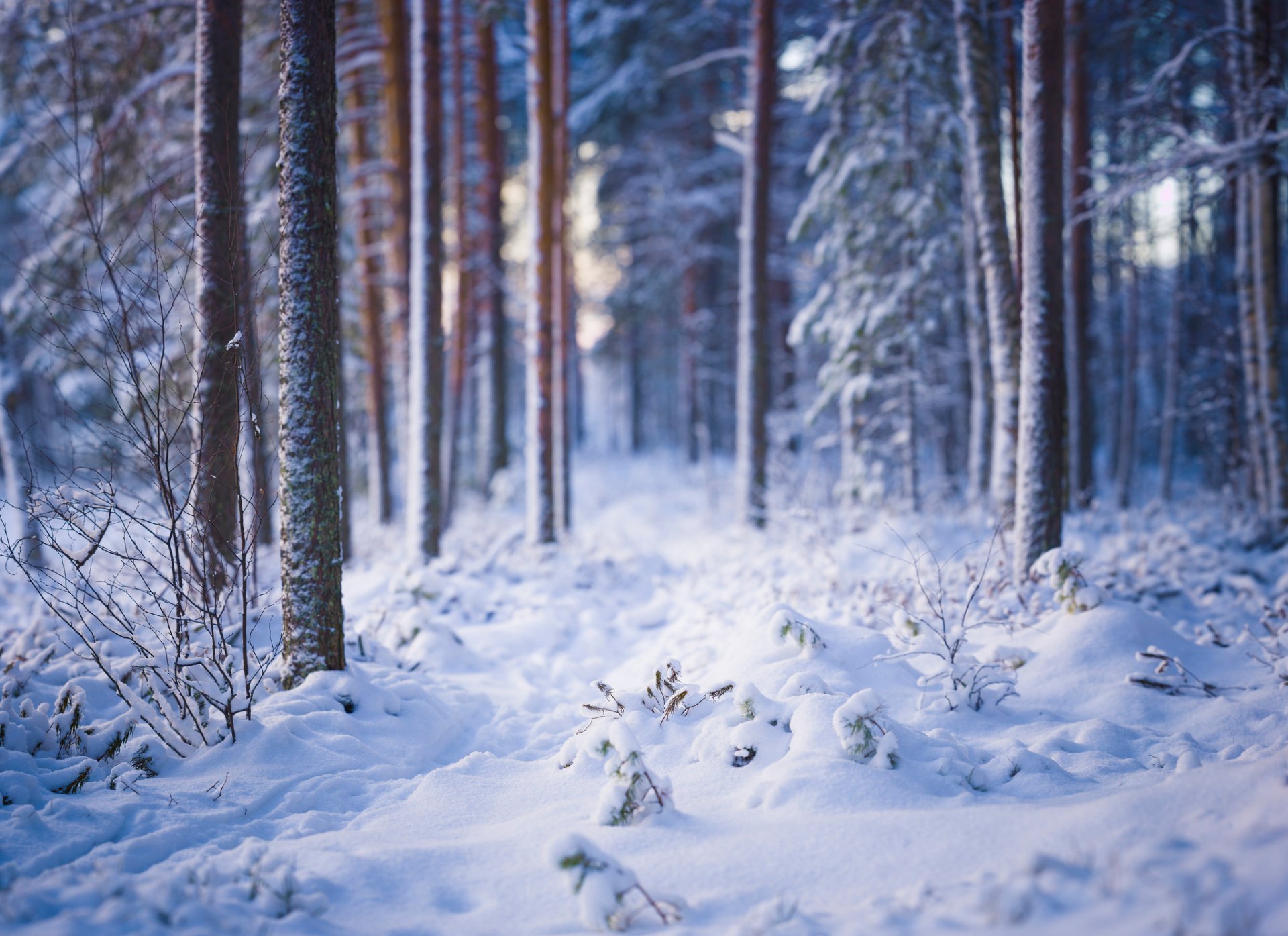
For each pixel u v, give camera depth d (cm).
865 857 304
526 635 820
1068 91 1430
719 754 423
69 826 362
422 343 1133
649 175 2655
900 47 1228
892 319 1277
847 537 1051
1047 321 733
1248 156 880
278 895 293
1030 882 243
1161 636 589
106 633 630
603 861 283
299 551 541
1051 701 534
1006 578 721
